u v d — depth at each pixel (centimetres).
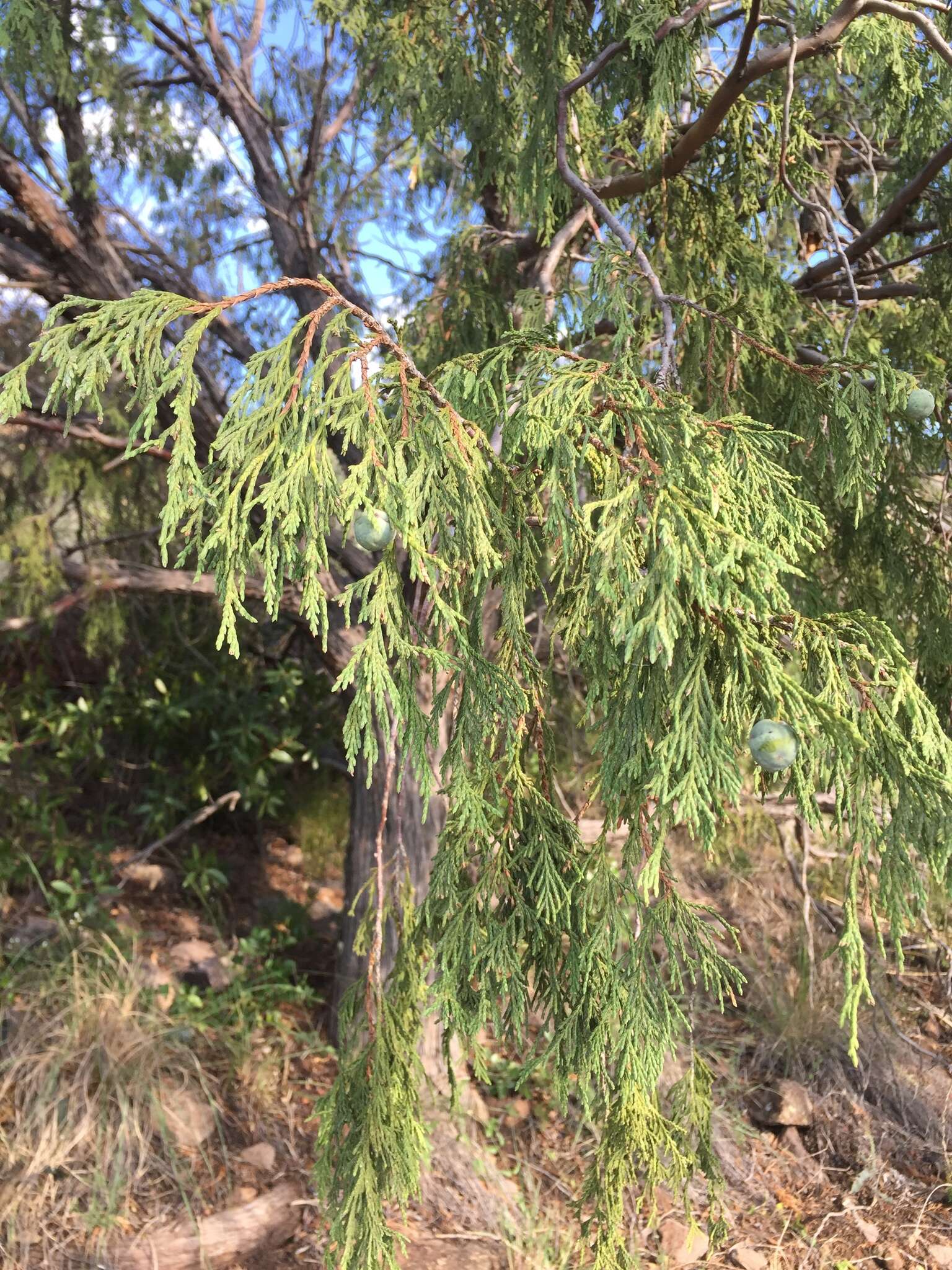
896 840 108
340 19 265
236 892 455
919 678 222
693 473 102
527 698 142
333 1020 343
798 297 239
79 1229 253
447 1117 293
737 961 367
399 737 128
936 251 229
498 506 125
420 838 320
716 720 103
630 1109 154
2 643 477
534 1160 303
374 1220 156
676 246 221
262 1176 286
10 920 376
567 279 282
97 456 376
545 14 202
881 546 216
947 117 221
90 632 387
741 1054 340
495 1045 346
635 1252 264
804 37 206
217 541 100
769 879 409
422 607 156
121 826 481
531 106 211
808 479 188
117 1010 315
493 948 149
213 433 342
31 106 310
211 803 493
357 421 106
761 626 110
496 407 126
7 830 418
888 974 366
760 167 225
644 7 175
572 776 424
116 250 330
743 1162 300
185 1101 298
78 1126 275
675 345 174
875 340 247
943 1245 270
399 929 177
